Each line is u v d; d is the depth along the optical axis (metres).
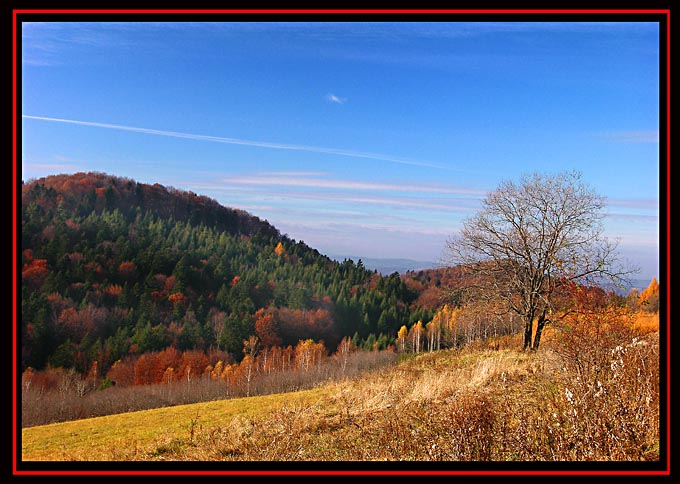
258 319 92.69
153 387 62.47
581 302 11.60
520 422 7.78
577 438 6.95
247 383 57.28
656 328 12.42
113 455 12.86
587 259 23.62
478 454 7.41
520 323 29.02
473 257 27.03
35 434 22.97
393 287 109.06
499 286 26.55
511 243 26.11
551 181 25.45
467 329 34.28
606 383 7.91
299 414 13.55
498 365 15.60
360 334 98.31
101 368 73.56
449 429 8.45
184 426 19.09
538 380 12.16
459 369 18.55
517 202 26.00
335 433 11.09
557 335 12.31
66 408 49.88
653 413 6.75
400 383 16.09
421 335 84.94
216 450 11.02
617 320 10.73
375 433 10.46
